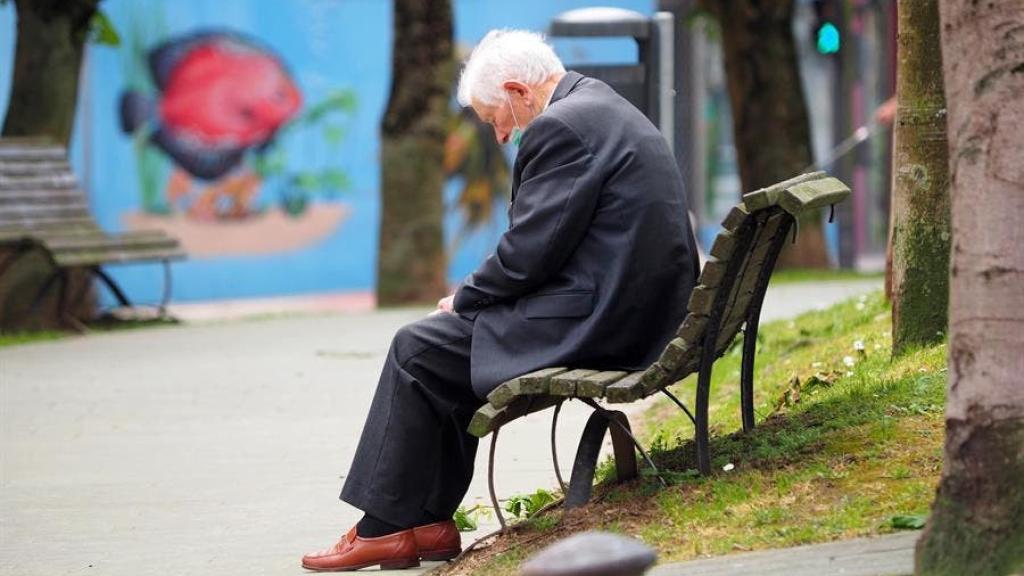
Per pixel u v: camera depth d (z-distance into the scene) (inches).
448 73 1085.1
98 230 906.1
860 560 289.9
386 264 1080.2
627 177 350.0
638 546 186.5
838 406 383.9
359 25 1453.0
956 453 279.0
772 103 1164.5
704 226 1733.5
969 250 276.5
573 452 492.1
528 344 348.2
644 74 747.4
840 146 1539.1
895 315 442.6
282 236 1424.7
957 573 275.4
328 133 1443.2
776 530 314.3
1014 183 272.5
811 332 578.6
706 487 345.7
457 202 1473.9
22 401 614.9
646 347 355.3
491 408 339.9
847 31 1568.7
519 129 370.9
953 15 277.4
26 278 871.7
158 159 1359.5
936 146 430.9
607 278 347.6
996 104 273.0
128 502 446.3
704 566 299.6
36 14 936.3
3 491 462.9
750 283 370.6
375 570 358.3
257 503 441.7
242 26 1396.4
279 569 369.1
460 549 364.5
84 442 534.0
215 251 1389.0
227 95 1390.3
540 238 346.3
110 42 997.8
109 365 714.2
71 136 953.5
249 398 614.5
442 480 359.6
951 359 281.1
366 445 356.8
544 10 1460.4
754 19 1161.4
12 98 944.3
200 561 379.6
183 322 932.6
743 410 389.4
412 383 352.2
